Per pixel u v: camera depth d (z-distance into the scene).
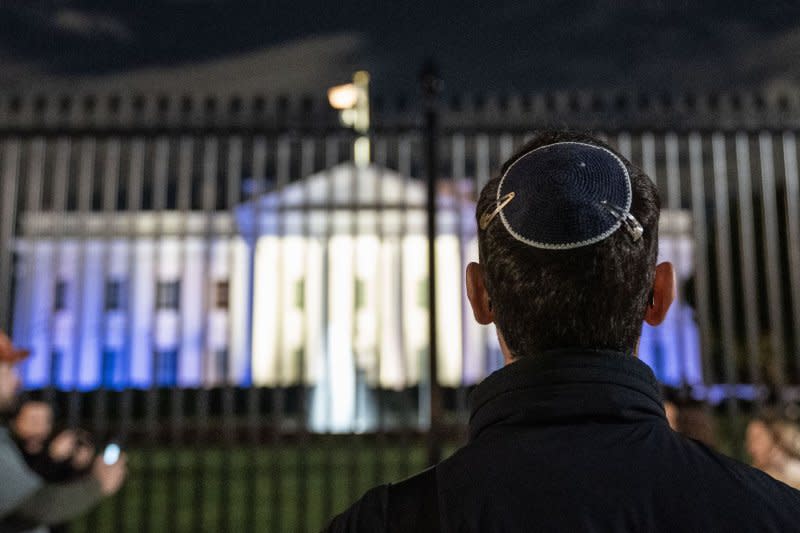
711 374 6.04
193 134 6.03
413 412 13.27
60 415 7.56
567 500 0.84
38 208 6.10
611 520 0.82
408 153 6.05
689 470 0.87
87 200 6.18
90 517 6.79
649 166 5.95
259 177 6.21
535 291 0.94
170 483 6.28
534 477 0.86
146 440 6.21
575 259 0.93
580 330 0.94
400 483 0.94
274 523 6.09
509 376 0.94
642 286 0.96
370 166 6.43
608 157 1.00
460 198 5.97
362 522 0.89
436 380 5.50
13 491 2.66
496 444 0.91
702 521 0.82
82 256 6.18
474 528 0.84
